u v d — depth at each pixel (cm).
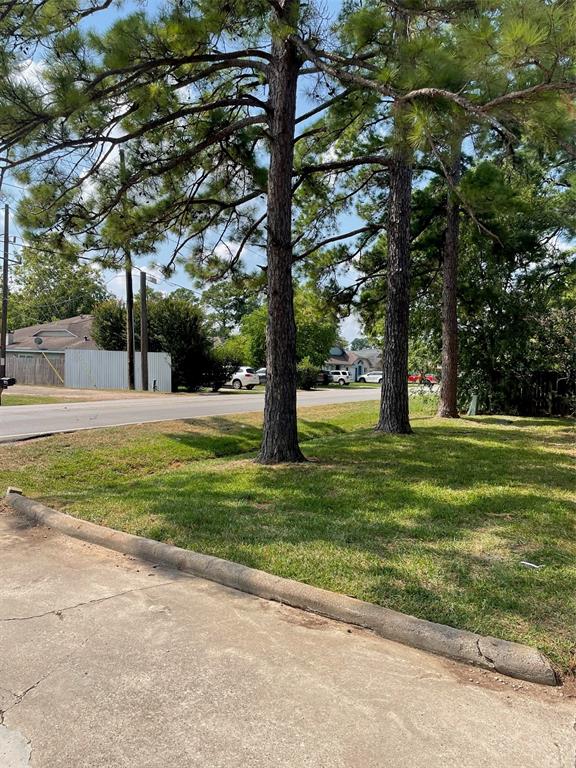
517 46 385
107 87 648
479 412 1723
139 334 3158
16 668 293
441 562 423
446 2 553
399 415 1153
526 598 362
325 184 1177
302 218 1271
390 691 275
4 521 575
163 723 250
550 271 1700
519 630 322
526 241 1427
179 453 1010
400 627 327
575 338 1572
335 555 435
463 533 493
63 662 299
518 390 1669
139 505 589
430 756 229
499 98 430
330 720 252
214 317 5588
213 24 609
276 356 830
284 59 784
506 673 292
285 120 792
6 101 570
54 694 271
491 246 1435
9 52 575
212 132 842
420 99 488
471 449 944
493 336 1630
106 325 3228
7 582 410
